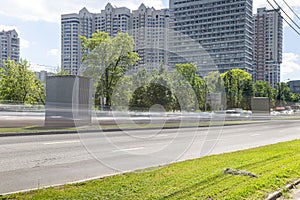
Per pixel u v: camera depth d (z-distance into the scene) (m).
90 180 6.65
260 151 11.75
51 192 5.68
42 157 9.91
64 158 9.75
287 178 7.21
